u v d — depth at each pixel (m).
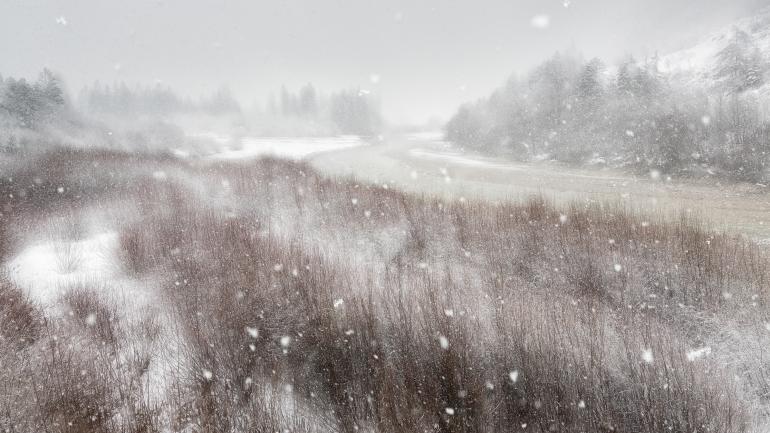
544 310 4.02
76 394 3.28
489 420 2.99
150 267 5.92
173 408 3.31
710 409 2.80
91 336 4.23
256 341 3.97
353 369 3.58
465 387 3.14
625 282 4.82
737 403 2.93
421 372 3.33
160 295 5.12
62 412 3.08
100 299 5.06
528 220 6.93
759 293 4.27
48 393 3.25
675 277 4.80
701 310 4.21
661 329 3.75
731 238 6.08
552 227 6.51
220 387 3.50
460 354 3.34
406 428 2.96
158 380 3.73
